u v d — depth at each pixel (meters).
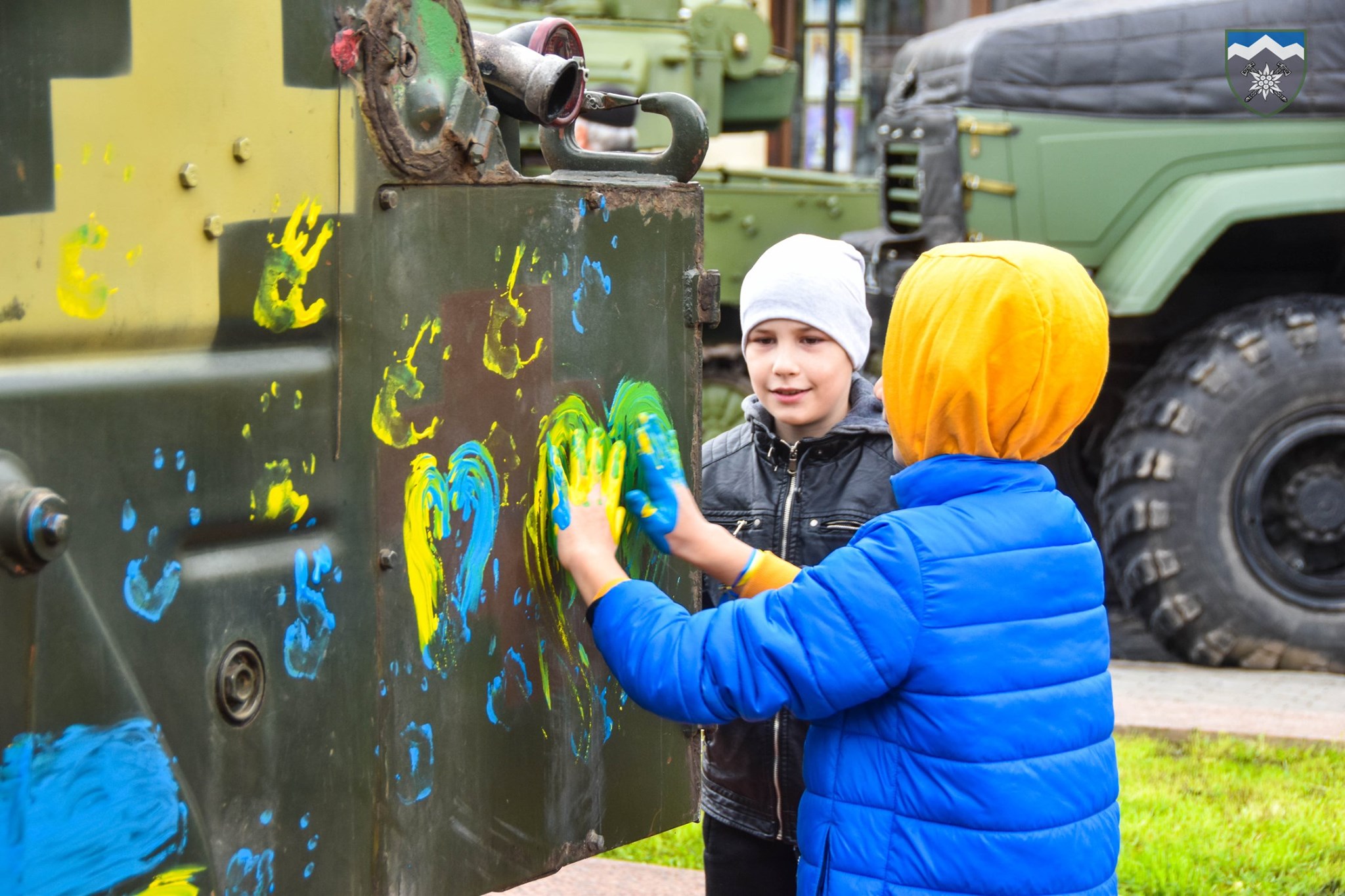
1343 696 4.46
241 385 1.37
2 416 1.17
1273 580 4.83
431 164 1.55
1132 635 5.48
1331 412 4.77
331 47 1.45
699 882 3.04
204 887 1.34
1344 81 4.85
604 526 1.71
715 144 11.52
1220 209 4.84
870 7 11.28
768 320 2.02
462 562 1.62
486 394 1.64
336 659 1.48
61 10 1.22
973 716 1.50
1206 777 3.69
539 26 1.88
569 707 1.81
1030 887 1.50
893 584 1.51
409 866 1.58
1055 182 5.04
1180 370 4.86
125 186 1.27
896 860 1.51
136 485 1.27
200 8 1.32
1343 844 3.24
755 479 2.12
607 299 1.81
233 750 1.37
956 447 1.58
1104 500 5.00
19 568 1.16
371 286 1.50
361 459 1.50
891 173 5.76
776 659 1.51
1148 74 4.98
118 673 1.26
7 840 1.17
